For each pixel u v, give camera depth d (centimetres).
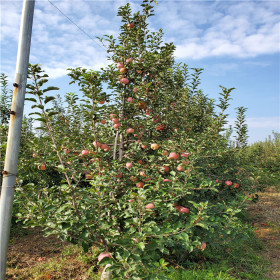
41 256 436
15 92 247
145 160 461
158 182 368
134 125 474
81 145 459
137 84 493
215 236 378
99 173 348
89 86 332
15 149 244
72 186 283
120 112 465
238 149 595
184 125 564
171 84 577
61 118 522
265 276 397
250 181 562
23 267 398
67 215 275
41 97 286
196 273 354
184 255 411
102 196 299
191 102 635
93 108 338
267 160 1289
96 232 276
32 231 557
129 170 403
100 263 249
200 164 499
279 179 1088
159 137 532
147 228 274
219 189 540
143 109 511
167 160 444
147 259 264
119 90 459
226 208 430
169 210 348
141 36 533
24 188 293
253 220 675
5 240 235
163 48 582
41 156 353
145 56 504
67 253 439
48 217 271
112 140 528
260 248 502
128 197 354
